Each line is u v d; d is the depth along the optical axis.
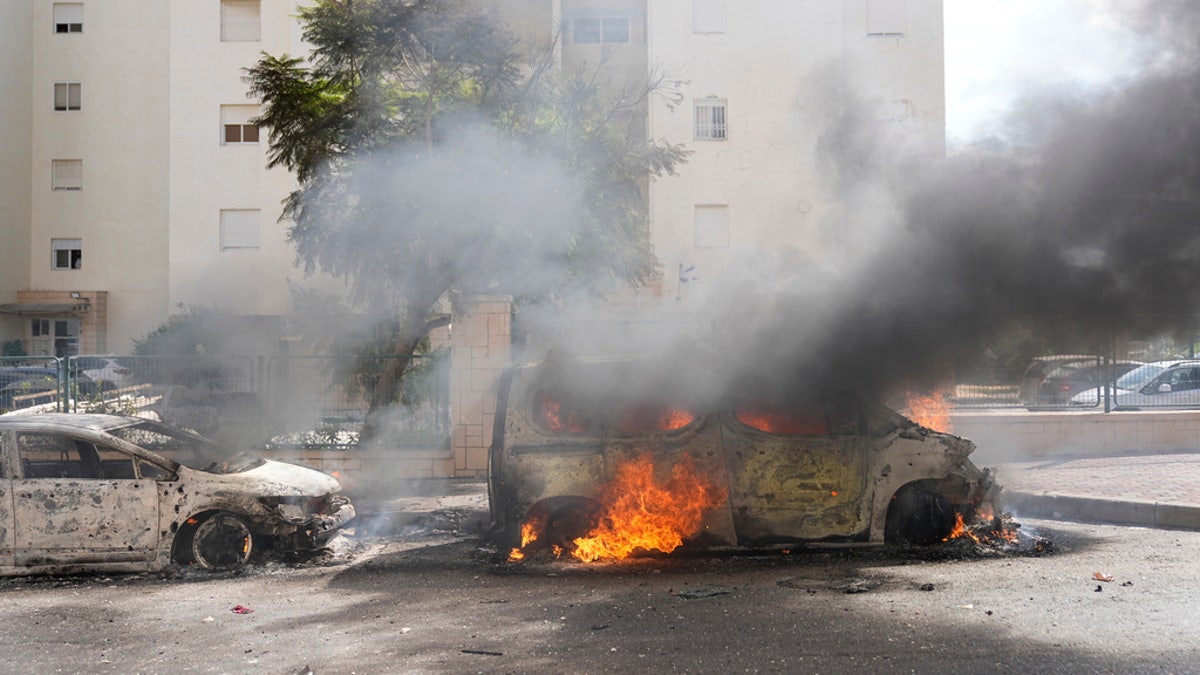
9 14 32.22
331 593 6.82
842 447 7.61
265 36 29.75
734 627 5.58
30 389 12.29
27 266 33.19
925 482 7.70
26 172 33.09
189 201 29.94
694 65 26.22
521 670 4.89
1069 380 13.96
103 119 33.19
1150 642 5.14
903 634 5.36
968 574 6.84
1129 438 14.02
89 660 5.28
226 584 7.18
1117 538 8.30
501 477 7.70
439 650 5.28
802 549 7.66
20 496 7.45
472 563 7.80
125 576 7.50
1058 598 6.11
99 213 33.19
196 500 7.57
